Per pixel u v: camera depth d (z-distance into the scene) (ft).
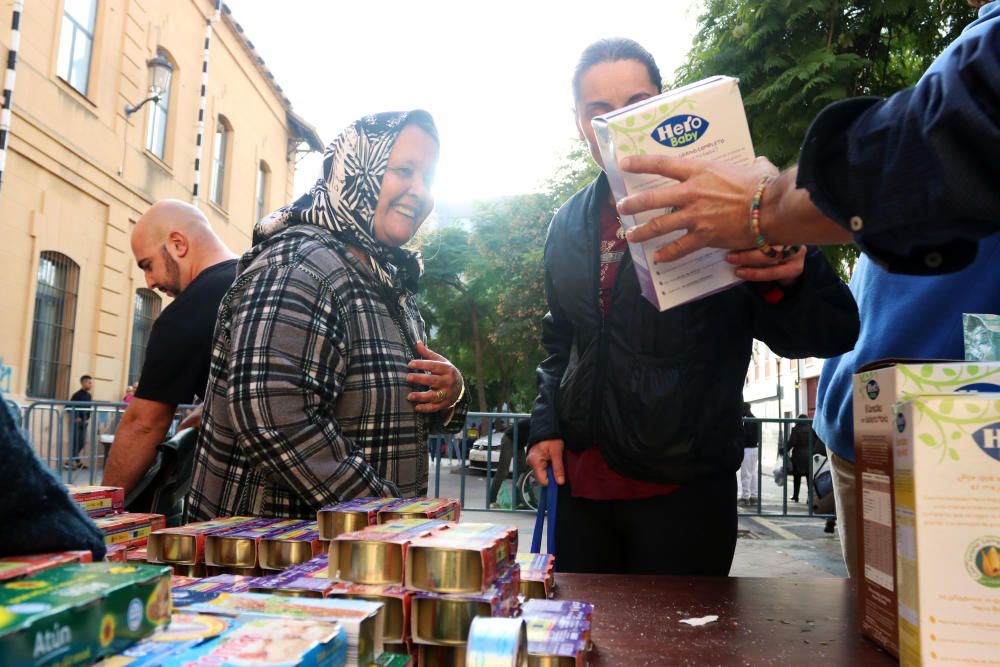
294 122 70.33
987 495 2.33
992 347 2.99
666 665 2.65
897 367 2.66
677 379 5.43
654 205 3.21
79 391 36.65
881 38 17.47
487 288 70.74
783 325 4.92
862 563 3.01
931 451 2.38
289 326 4.77
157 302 46.55
